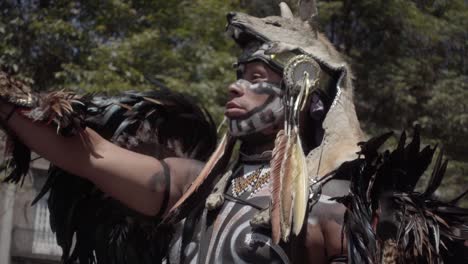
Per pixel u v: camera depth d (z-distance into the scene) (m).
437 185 3.62
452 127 12.89
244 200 3.74
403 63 13.33
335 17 13.71
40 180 10.82
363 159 3.60
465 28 13.69
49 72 11.15
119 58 10.67
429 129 12.92
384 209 3.54
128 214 4.11
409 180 3.65
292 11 4.12
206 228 3.77
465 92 13.07
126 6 11.31
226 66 10.91
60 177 4.13
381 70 13.30
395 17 13.55
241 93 3.83
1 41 11.05
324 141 3.73
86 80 10.45
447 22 13.66
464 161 12.75
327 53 3.86
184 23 11.32
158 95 4.19
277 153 3.66
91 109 4.08
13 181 3.88
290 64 3.77
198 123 4.24
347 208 3.51
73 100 3.79
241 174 3.87
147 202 3.91
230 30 3.95
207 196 3.91
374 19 13.62
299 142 3.67
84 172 3.82
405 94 13.07
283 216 3.52
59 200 4.15
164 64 10.91
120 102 4.13
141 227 4.13
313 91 3.78
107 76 10.44
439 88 13.01
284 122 3.77
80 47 11.02
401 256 3.50
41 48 11.11
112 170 3.83
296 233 3.47
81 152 3.79
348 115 3.76
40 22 10.95
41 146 3.76
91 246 4.18
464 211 3.59
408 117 13.23
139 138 4.14
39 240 14.11
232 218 3.71
